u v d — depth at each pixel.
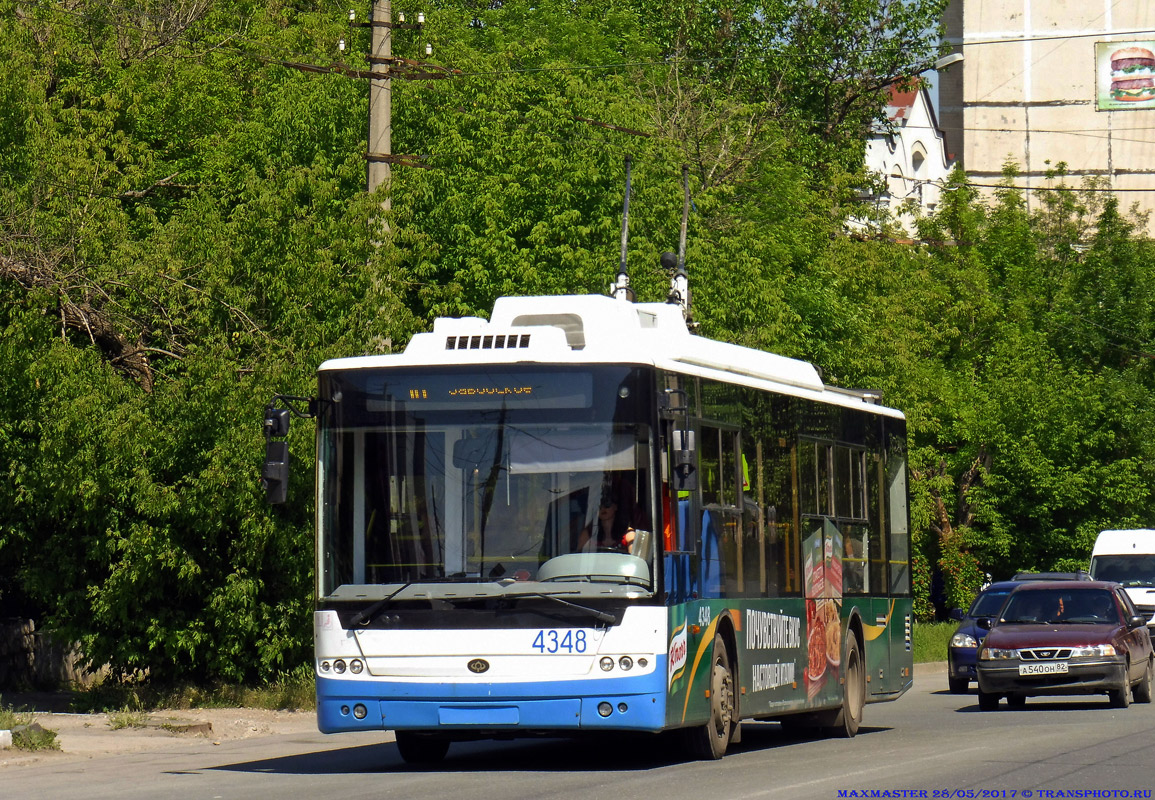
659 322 30.80
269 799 23.52
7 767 30.23
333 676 26.64
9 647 53.06
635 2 108.56
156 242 44.94
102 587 43.47
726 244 61.59
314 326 43.03
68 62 58.66
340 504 27.02
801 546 33.44
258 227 44.03
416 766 29.20
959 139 189.50
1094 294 112.81
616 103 61.50
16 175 48.06
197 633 43.12
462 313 54.84
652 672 25.95
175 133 60.59
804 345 71.62
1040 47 184.25
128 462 41.47
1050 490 92.44
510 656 26.03
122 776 28.27
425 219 58.06
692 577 27.59
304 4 82.25
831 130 112.38
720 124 76.75
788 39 111.19
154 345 47.25
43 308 44.06
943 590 95.69
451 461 26.80
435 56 66.25
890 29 113.56
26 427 43.19
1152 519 96.12
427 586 26.42
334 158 56.28
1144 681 47.84
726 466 29.78
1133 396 97.12
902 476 41.12
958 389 90.50
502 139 59.12
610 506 26.34
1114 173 182.88
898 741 33.97
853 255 78.38
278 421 27.19
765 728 39.31
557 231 56.81
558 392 26.73
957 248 107.06
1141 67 182.38
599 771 27.08
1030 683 44.50
